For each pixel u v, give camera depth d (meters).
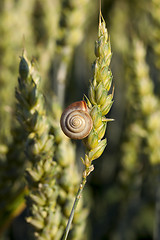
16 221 0.75
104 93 0.32
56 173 0.39
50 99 0.44
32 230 0.40
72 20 0.63
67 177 0.40
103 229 0.85
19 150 0.47
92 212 0.87
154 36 0.62
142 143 0.70
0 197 0.49
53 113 0.43
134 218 0.86
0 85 0.67
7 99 0.62
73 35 0.64
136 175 0.73
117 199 0.83
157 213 0.61
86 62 0.88
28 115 0.37
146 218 0.93
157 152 0.59
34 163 0.39
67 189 0.40
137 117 0.60
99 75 0.32
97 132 0.32
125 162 0.72
